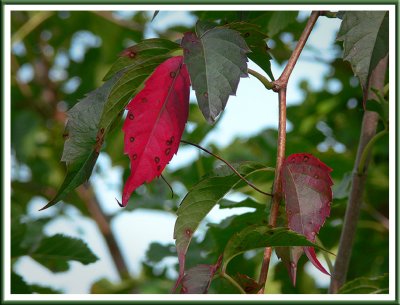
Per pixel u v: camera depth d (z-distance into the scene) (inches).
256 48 40.6
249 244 38.2
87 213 86.7
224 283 42.6
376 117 47.6
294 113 77.4
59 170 90.9
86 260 53.6
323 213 38.2
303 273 65.9
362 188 47.3
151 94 38.8
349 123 75.3
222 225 51.7
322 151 66.4
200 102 36.8
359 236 68.6
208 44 37.5
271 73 41.1
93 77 93.0
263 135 73.8
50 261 56.6
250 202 50.7
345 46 39.9
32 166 90.6
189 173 68.9
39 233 55.5
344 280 46.9
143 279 66.7
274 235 37.8
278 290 65.5
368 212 68.2
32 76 99.0
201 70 37.1
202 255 58.5
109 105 38.8
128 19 89.0
